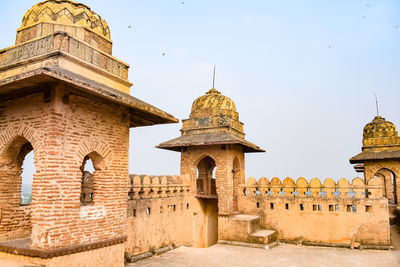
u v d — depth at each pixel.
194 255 12.60
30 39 8.20
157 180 13.77
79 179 7.36
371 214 14.08
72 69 7.77
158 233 13.34
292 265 11.09
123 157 8.77
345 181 14.86
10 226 8.42
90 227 7.55
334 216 14.69
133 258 11.41
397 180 18.20
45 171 6.71
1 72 8.45
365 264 11.17
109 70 9.09
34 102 7.30
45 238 6.57
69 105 7.23
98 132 8.00
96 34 8.90
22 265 6.68
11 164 8.28
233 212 16.09
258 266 10.95
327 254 12.80
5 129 7.80
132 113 9.50
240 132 18.47
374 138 19.30
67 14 8.36
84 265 7.25
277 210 15.91
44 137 6.86
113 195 8.31
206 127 17.28
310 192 15.44
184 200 15.82
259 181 16.83
